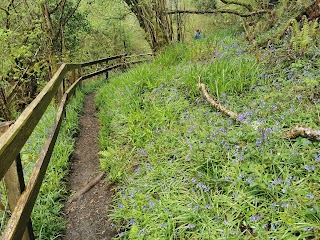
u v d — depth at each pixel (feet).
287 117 12.29
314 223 8.04
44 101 11.28
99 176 14.17
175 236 9.16
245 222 8.76
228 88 15.90
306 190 9.00
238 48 21.59
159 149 13.44
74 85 25.03
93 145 17.93
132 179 12.42
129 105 18.58
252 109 13.43
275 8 27.99
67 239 10.84
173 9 36.50
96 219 11.64
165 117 15.56
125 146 15.51
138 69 24.61
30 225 9.15
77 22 51.55
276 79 15.71
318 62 15.52
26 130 8.27
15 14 31.86
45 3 33.40
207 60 19.70
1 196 10.86
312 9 21.22
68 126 19.02
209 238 8.62
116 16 54.13
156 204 10.46
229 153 11.22
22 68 31.81
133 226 10.05
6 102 27.94
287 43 18.45
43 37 34.45
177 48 27.73
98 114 23.06
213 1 45.75
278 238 8.02
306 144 10.49
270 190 9.28
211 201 9.75
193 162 11.71
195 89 16.67
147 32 34.71
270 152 10.64
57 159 14.94
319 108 12.25
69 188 13.71
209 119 13.91
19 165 8.23
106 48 66.39
